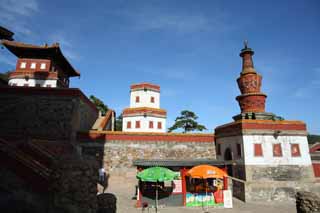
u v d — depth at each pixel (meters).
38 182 8.12
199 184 16.34
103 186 20.64
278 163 19.30
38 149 13.49
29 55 36.91
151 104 36.50
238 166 20.11
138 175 14.30
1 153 8.58
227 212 14.53
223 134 23.66
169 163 16.17
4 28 21.14
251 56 25.38
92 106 28.78
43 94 21.97
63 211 7.18
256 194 17.81
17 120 21.05
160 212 14.09
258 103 23.08
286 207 16.09
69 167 7.52
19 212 7.75
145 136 24.52
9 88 21.67
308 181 18.97
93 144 22.88
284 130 20.09
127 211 14.09
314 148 31.09
